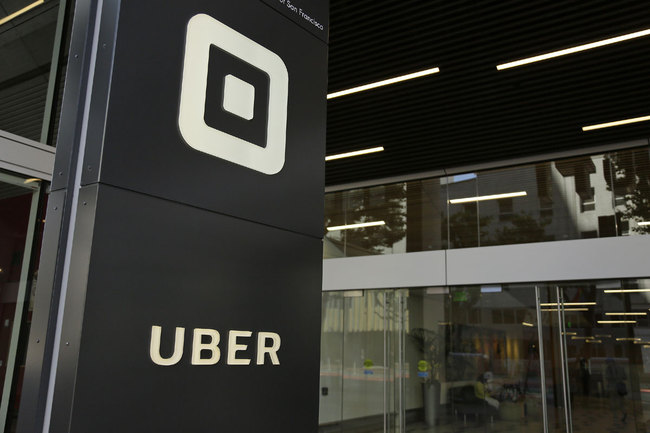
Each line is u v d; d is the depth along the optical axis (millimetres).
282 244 2598
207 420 2162
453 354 9875
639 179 9305
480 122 8820
